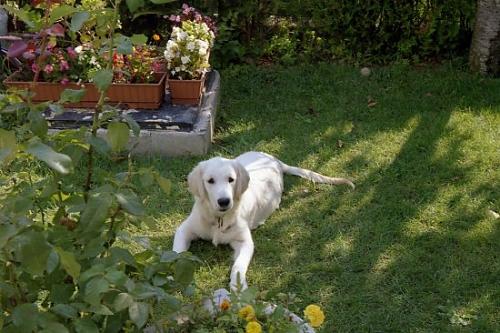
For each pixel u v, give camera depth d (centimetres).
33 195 240
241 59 564
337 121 489
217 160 370
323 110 504
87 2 417
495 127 477
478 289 352
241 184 371
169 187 260
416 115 493
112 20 248
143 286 242
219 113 500
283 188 420
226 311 284
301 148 461
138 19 557
